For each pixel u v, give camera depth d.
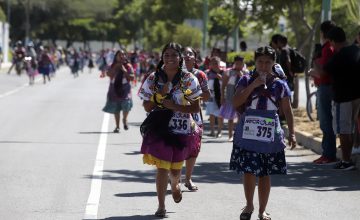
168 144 20.22
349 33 48.62
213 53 50.03
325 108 30.62
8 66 147.00
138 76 109.38
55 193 23.44
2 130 40.94
